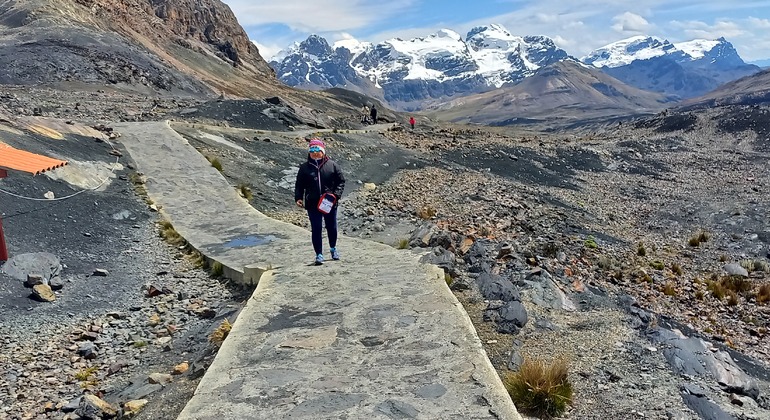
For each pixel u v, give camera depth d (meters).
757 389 7.86
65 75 47.47
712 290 14.91
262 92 98.62
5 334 8.37
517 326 8.48
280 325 6.93
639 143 56.78
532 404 6.27
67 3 76.94
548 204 26.80
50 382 7.23
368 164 29.72
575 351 8.02
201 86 63.47
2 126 17.09
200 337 8.34
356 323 6.93
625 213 28.42
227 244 12.49
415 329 6.69
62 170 15.67
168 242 13.32
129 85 51.25
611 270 15.63
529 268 11.40
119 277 11.11
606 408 6.52
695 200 32.47
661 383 7.32
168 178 18.53
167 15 126.19
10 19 65.31
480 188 27.39
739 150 57.91
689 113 80.25
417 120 136.12
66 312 9.33
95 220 13.91
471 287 10.05
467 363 5.78
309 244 12.15
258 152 25.81
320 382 5.44
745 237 23.64
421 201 23.05
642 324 9.43
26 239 11.70
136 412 6.17
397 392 5.22
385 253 10.77
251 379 5.52
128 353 8.13
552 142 53.06
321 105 107.00
